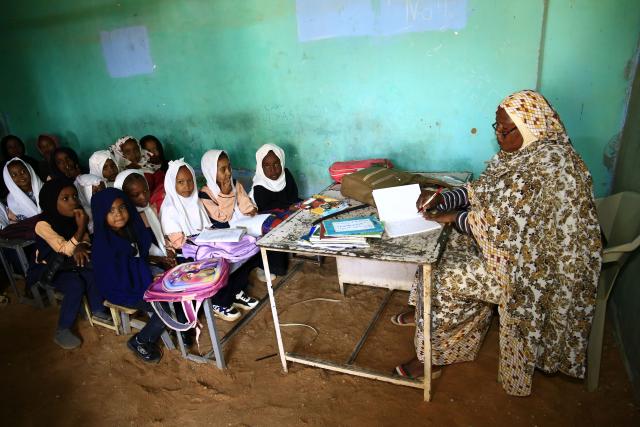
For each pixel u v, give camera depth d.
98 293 2.43
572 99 2.47
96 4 3.66
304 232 1.89
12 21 4.13
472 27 2.53
